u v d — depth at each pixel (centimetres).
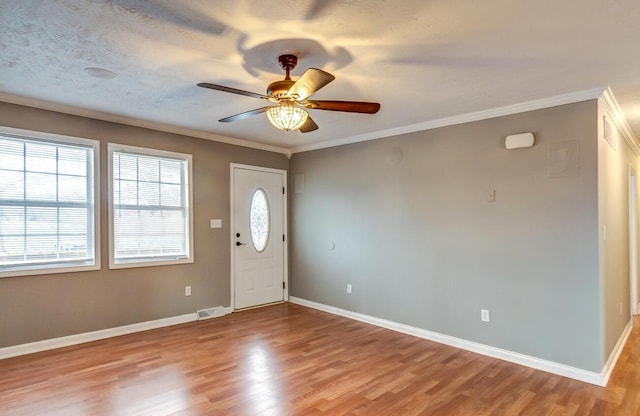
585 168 307
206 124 429
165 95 328
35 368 316
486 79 285
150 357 344
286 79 245
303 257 555
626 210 437
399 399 269
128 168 417
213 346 374
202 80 291
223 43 229
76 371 311
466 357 351
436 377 307
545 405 262
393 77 281
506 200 350
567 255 315
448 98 329
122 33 217
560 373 314
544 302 326
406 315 425
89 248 387
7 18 199
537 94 318
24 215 349
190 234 464
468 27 208
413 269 420
